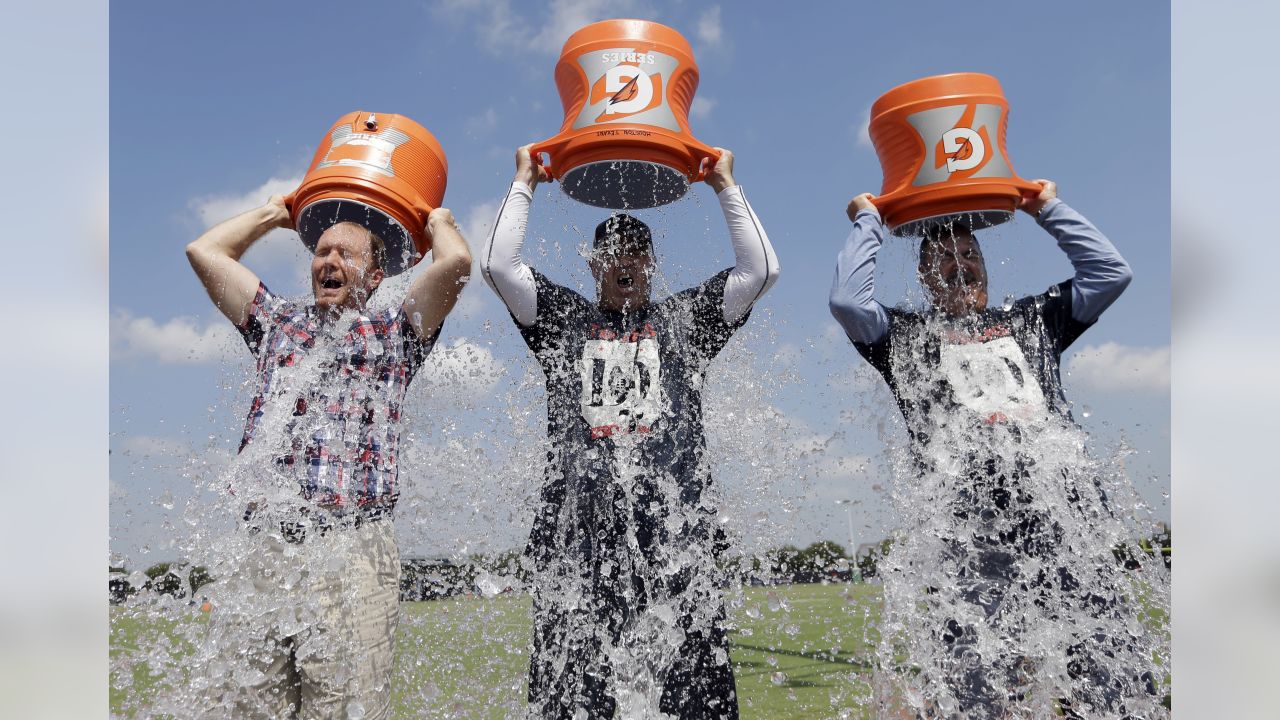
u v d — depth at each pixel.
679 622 1.85
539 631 1.86
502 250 1.98
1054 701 1.84
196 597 1.73
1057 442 1.89
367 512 1.69
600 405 1.93
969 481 1.87
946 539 1.88
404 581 2.08
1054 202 2.13
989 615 1.81
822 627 3.37
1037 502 1.86
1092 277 2.03
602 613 1.85
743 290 2.03
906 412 2.02
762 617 2.12
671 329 2.04
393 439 1.77
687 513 1.89
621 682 1.82
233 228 1.98
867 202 2.15
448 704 2.05
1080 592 1.85
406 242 2.06
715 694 1.83
